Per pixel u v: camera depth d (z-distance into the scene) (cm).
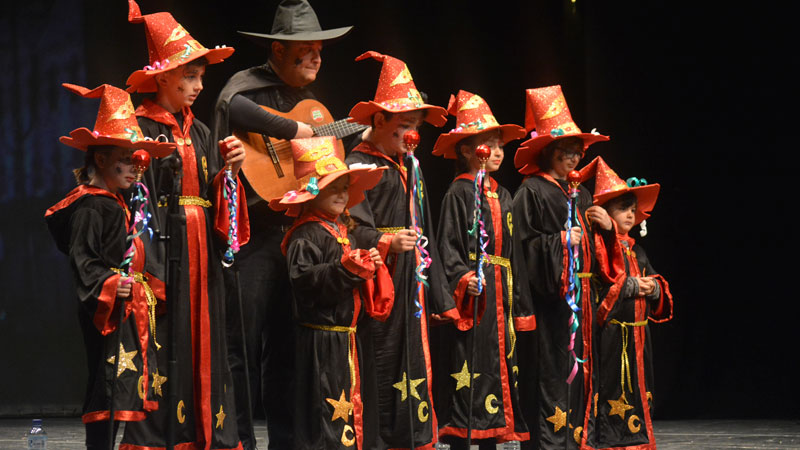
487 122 508
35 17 988
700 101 961
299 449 423
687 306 959
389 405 456
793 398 932
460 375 490
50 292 985
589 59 991
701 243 959
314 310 426
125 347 398
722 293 955
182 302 417
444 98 1041
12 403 971
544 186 525
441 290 478
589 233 530
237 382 480
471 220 498
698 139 961
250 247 494
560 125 527
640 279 543
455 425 488
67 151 989
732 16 952
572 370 475
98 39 998
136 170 380
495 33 1029
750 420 894
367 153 481
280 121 506
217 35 1020
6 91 985
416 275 466
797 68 938
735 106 955
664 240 964
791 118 941
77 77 994
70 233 399
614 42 980
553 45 1009
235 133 511
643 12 970
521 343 519
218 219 437
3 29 985
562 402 506
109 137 400
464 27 1036
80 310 404
